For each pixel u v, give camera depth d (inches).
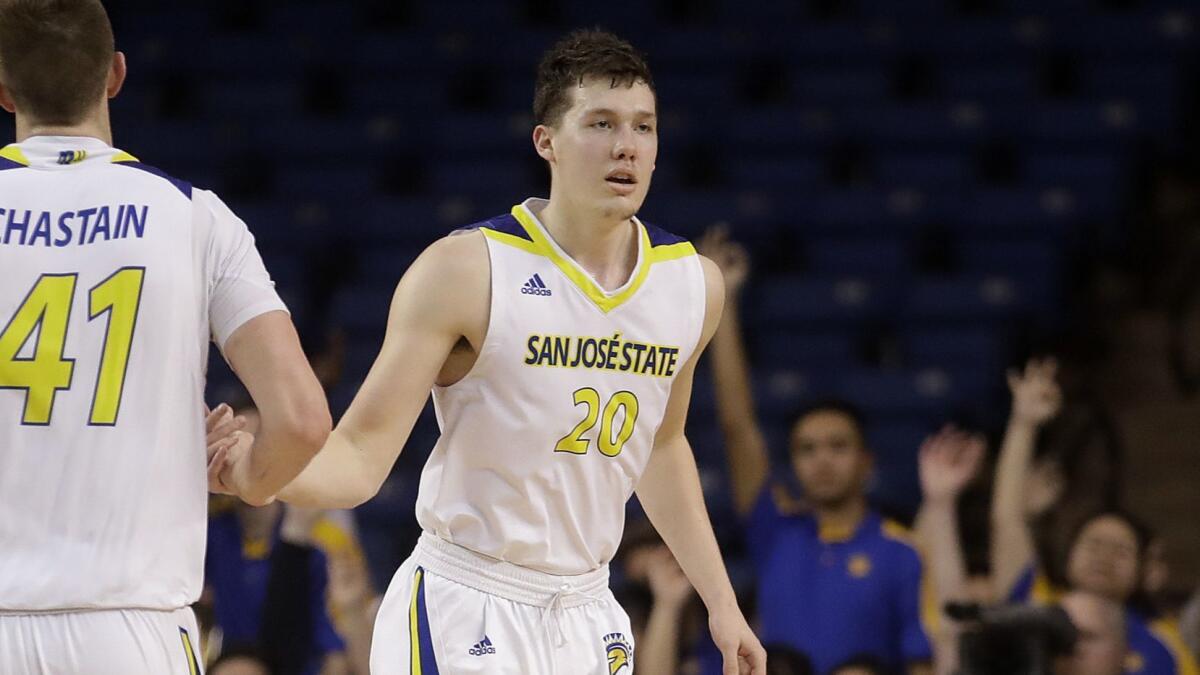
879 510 714.2
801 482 618.8
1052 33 1200.8
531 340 341.1
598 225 345.4
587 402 346.0
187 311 293.1
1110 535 597.3
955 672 488.7
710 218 1080.2
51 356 285.1
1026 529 627.2
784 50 1209.4
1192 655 640.4
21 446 283.1
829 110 1164.5
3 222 289.4
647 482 377.1
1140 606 616.7
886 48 1205.1
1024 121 1141.7
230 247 299.6
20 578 279.4
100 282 288.5
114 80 308.8
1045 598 617.9
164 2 1291.8
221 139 1171.9
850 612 596.7
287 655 538.0
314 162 1167.6
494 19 1270.9
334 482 323.0
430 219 1104.8
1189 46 1189.1
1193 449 993.5
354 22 1286.9
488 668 342.0
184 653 291.4
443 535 350.9
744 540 767.7
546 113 348.2
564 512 349.7
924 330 1021.8
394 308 343.0
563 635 350.6
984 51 1197.1
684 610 608.4
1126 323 1069.8
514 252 344.2
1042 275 1057.5
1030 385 637.3
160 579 287.1
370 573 874.1
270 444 289.7
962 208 1087.6
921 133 1143.0
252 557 591.5
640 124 342.3
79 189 293.9
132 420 286.7
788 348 1019.3
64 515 282.5
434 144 1165.1
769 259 1072.2
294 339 297.9
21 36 294.0
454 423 348.5
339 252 1093.1
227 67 1239.5
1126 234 1099.3
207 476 298.4
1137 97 1165.7
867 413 969.5
